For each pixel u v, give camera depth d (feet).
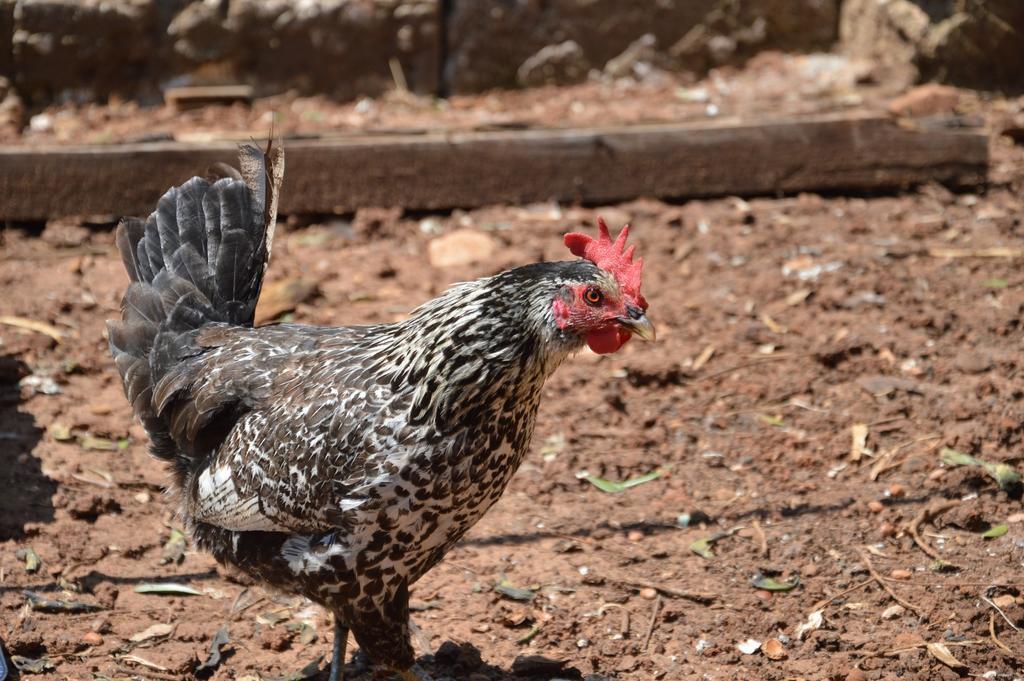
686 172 27.63
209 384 14.47
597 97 31.96
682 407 20.76
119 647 15.33
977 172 28.04
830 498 18.24
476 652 15.26
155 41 30.63
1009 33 31.07
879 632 15.55
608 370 21.88
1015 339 21.94
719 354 22.20
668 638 15.61
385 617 13.71
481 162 26.99
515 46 32.32
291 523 13.43
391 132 27.50
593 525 17.89
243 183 16.84
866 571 16.67
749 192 27.94
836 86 31.63
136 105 30.60
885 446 19.33
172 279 15.92
